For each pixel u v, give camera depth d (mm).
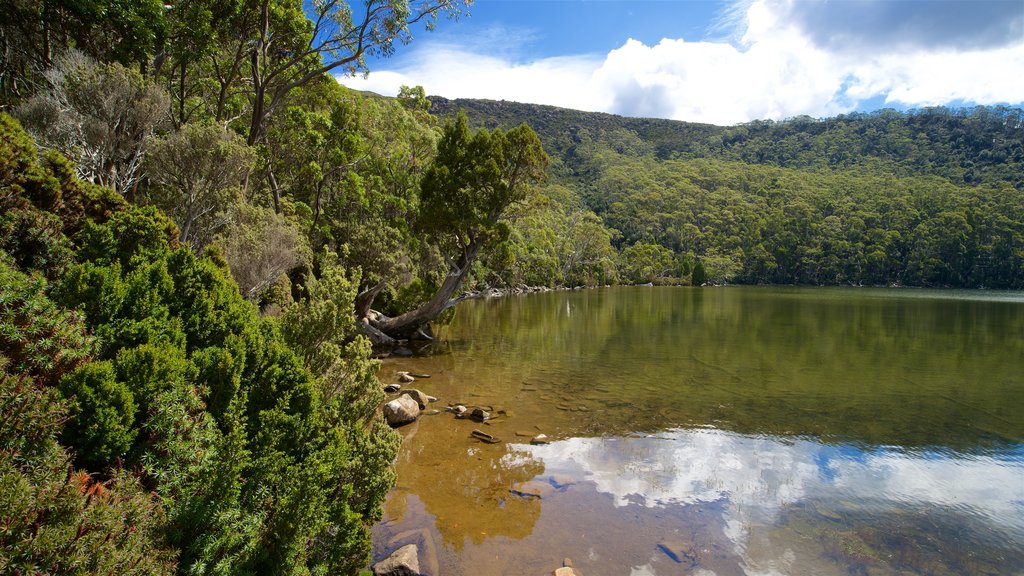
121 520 3438
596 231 96062
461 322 35125
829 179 145500
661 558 6367
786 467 9547
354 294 8352
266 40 22375
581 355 21547
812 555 6543
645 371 18188
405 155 35500
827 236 110688
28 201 6676
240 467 4367
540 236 78000
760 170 159375
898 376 17734
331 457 5273
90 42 17203
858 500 8227
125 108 12539
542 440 10672
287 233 14930
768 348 23812
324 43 22812
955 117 171125
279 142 28109
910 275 105250
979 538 7090
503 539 6730
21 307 4230
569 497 8070
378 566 5801
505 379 16641
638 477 8930
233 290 7234
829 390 15594
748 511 7730
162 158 13125
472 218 22328
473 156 22500
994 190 115750
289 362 5785
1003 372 18484
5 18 15055
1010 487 8836
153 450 4199
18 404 3422
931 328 32312
